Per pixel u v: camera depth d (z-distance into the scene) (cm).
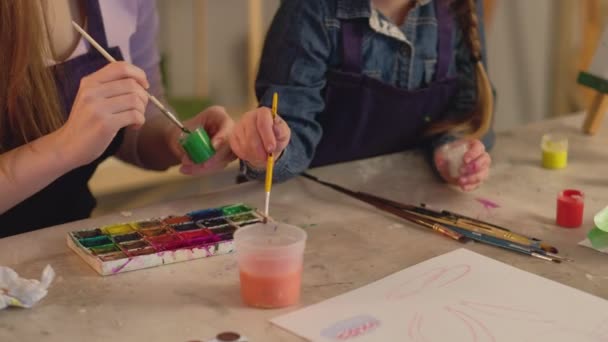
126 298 86
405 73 143
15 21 114
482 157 123
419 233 105
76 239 99
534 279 90
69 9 131
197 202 117
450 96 149
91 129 107
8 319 82
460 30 148
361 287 88
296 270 84
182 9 232
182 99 232
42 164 110
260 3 234
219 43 241
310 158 130
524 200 119
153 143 145
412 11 143
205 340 77
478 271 92
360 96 141
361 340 77
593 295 87
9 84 118
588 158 140
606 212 104
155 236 100
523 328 79
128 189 217
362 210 113
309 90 133
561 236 105
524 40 263
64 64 129
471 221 108
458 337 77
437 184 127
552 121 164
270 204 115
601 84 151
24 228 135
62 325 80
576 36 264
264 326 80
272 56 136
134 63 146
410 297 86
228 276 92
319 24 134
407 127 148
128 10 139
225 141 126
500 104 265
